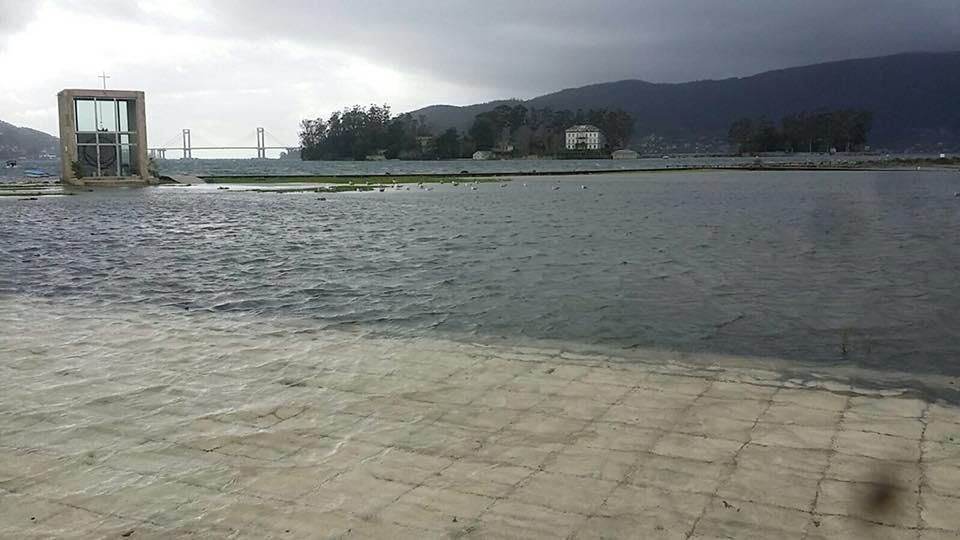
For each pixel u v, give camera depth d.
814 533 4.02
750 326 9.98
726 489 4.59
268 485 4.71
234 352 8.35
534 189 49.28
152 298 11.98
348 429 5.77
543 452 5.23
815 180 63.59
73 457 5.22
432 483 4.71
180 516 4.29
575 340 9.09
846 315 10.73
